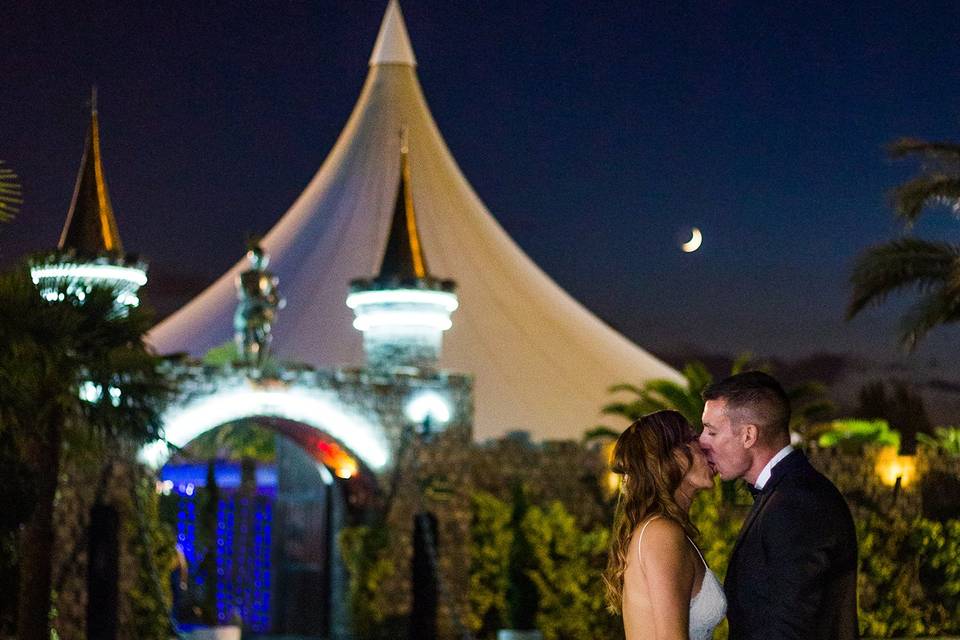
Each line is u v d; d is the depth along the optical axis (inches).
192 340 1385.3
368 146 1667.1
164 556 814.5
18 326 564.7
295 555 973.8
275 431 920.3
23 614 612.7
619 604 222.8
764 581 218.1
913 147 917.2
